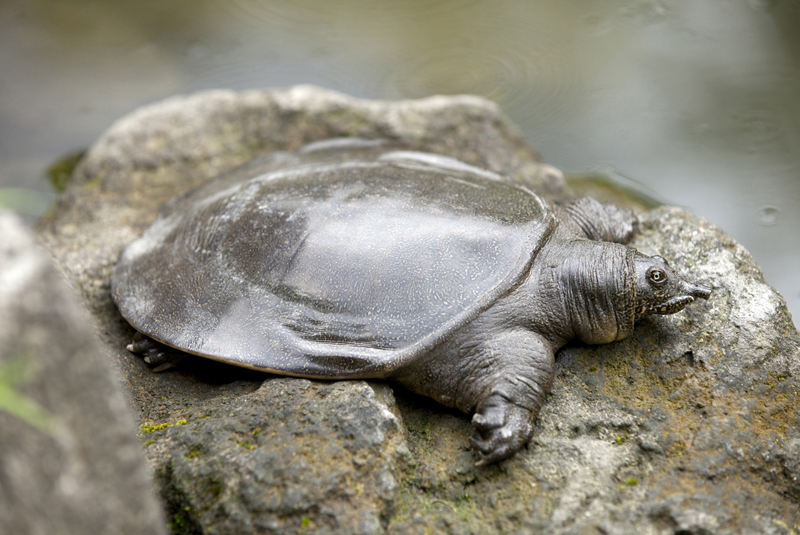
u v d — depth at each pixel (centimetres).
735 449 292
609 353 338
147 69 762
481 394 304
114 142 538
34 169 627
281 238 338
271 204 354
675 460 292
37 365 174
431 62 758
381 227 329
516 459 295
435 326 308
